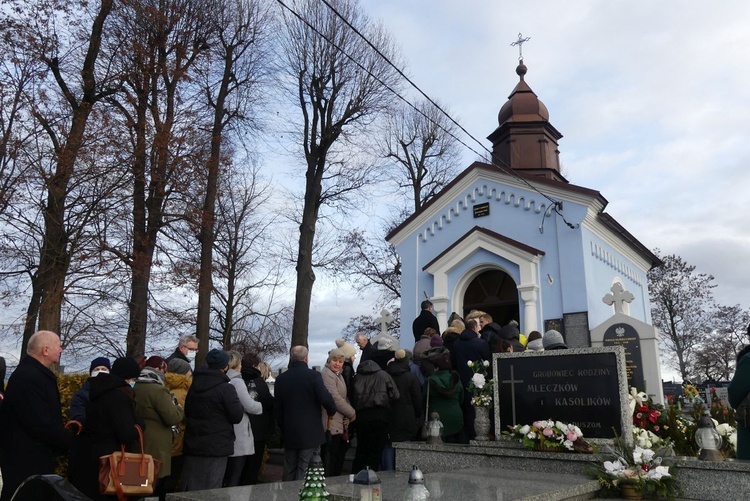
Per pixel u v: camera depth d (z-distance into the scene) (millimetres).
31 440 5285
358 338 10141
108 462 5113
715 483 5738
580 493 5586
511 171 15148
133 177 15383
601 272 16469
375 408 8070
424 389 8508
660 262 21156
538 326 15484
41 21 14875
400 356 8391
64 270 14430
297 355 7816
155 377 6316
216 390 6461
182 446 7148
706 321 42062
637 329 12695
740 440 6031
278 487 5453
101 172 14828
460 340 8570
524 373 7188
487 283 17234
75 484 5410
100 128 14977
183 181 16375
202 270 17062
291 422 7434
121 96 16453
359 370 8320
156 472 5434
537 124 21469
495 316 18109
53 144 14758
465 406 8430
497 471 6480
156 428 6090
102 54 16375
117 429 5340
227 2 19391
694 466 5859
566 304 15211
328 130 21516
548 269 15758
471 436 8336
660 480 5812
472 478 5898
